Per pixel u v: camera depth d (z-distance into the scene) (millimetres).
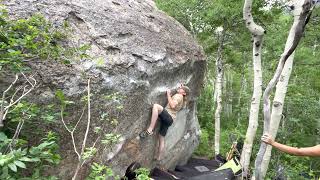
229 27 10680
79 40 4621
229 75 22031
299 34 3133
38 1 4586
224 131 14406
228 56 14148
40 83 3795
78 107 4145
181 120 7535
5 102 3000
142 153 5875
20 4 4309
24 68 3188
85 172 4383
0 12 3537
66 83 4031
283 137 11461
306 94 14453
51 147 2936
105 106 4543
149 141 6055
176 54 6879
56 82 3938
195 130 8977
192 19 11359
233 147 8219
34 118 3547
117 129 4879
